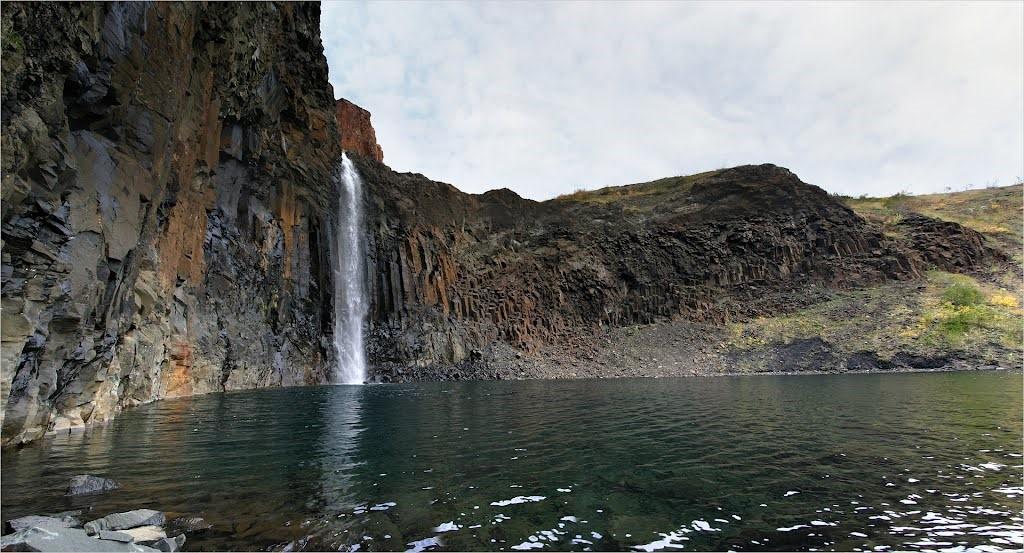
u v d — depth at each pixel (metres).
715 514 7.06
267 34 32.56
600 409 19.48
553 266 56.72
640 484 8.52
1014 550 5.80
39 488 7.63
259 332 32.53
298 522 6.55
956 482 8.52
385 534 6.23
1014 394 22.23
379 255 47.22
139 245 16.55
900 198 81.62
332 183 43.66
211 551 5.59
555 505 7.42
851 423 15.02
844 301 52.88
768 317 53.19
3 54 8.82
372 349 43.38
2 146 8.82
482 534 6.29
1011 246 60.66
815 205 63.09
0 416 9.18
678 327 53.34
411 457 10.65
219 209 30.17
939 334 44.34
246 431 13.80
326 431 14.09
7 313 9.33
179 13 19.31
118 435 12.49
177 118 19.36
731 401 21.69
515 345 49.28
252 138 32.44
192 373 25.22
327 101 44.69
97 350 13.69
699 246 61.16
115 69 14.02
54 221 10.66
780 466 9.75
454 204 57.12
